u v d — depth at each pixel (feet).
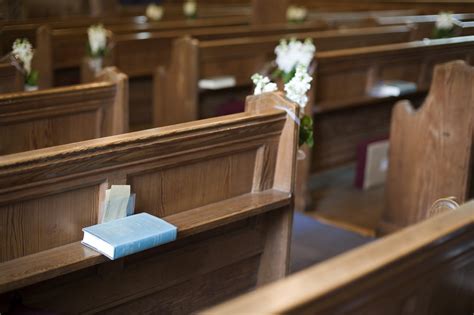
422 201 13.74
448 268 6.67
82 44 20.20
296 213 16.10
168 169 8.68
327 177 19.02
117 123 11.84
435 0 27.50
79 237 7.98
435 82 13.11
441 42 16.92
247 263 10.72
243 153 9.62
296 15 28.66
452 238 6.38
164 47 20.25
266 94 9.92
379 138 18.63
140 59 19.58
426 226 6.36
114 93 11.69
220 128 8.99
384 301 5.89
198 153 8.89
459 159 12.95
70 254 7.60
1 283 6.89
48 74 16.98
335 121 18.28
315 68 15.29
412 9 29.96
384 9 33.37
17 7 17.06
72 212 7.84
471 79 12.51
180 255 9.53
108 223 8.07
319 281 5.12
